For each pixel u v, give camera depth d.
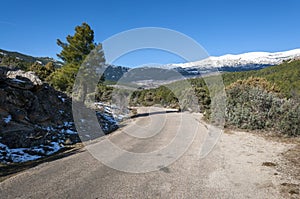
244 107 9.30
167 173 4.16
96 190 3.41
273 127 8.12
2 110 7.23
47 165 4.74
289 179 3.67
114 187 3.52
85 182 3.74
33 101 8.80
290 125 7.40
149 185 3.59
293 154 5.18
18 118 7.46
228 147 6.10
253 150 5.68
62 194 3.27
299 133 7.21
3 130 6.48
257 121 8.52
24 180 3.84
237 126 9.08
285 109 8.04
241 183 3.58
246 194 3.17
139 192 3.33
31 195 3.24
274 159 4.83
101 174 4.14
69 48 14.37
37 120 8.19
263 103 8.75
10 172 4.28
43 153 5.94
